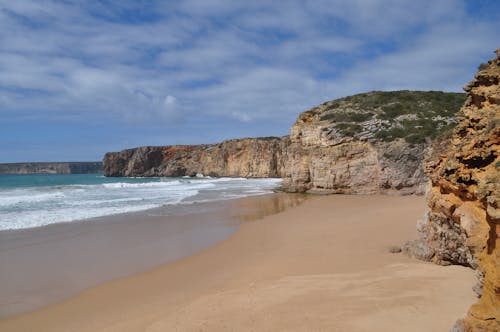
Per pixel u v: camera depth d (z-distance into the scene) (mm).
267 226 19000
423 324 5852
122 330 7234
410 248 10617
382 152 31719
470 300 6500
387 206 22781
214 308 7730
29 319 8289
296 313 6938
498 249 4176
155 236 17344
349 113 39656
